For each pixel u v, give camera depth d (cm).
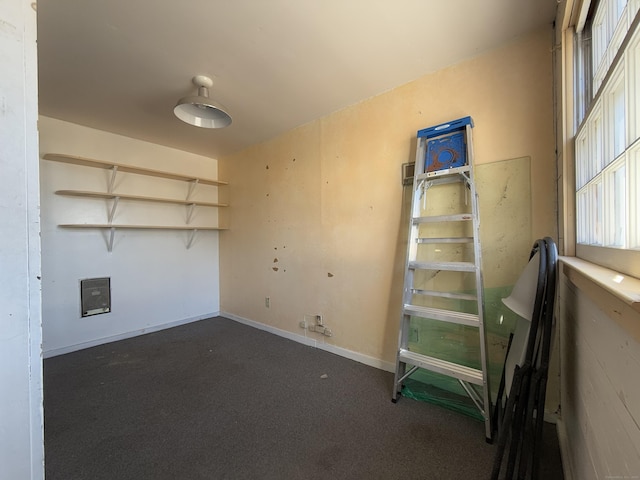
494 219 180
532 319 120
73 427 165
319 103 248
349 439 154
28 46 84
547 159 163
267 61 189
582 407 103
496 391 176
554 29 159
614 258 85
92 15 147
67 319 282
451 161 189
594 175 107
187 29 159
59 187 279
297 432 160
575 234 136
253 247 353
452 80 195
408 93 216
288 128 303
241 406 185
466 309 193
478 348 187
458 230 196
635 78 69
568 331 130
